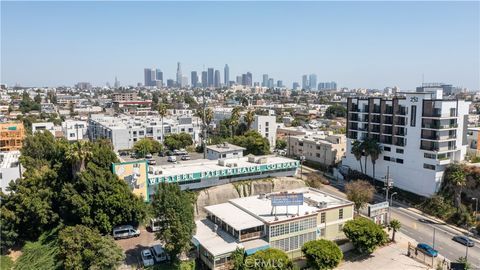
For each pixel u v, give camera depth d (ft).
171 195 177.99
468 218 250.98
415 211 278.87
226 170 274.77
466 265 180.55
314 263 171.53
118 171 227.81
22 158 281.95
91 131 557.74
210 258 175.63
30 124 587.68
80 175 210.18
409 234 234.38
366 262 194.70
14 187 228.43
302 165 417.69
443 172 289.53
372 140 329.31
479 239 229.45
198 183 265.54
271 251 167.43
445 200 275.80
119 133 465.06
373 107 339.16
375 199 300.81
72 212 206.18
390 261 196.03
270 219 192.24
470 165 284.20
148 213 210.59
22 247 211.61
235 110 504.84
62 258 166.20
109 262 161.27
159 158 416.46
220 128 526.57
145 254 181.98
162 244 189.67
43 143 304.30
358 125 355.36
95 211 205.05
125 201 207.82
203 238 190.90
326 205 214.07
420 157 295.69
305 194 245.45
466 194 276.00
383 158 329.31
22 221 213.87
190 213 179.11
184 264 179.32
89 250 162.30
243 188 276.62
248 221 193.77
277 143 494.18
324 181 340.39
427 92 308.81
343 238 217.77
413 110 300.61
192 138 504.43
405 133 308.19
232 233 193.67
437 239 227.61
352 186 264.72
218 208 217.36
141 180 236.63
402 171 312.29
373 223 206.18
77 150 220.23
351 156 365.20
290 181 295.89
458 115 297.74
